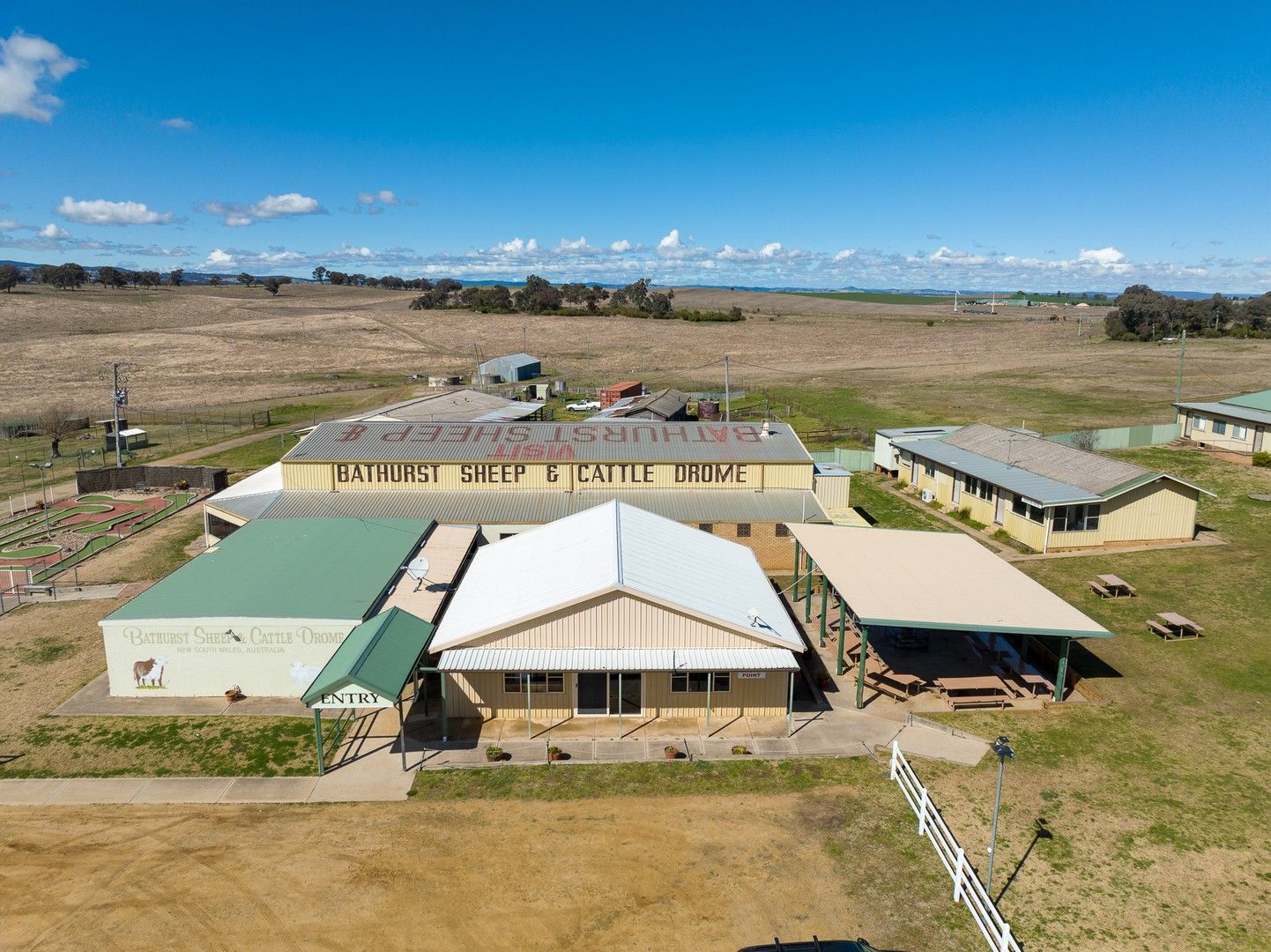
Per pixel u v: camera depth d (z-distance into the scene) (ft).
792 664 74.64
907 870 55.77
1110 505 123.44
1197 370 315.37
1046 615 78.79
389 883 54.29
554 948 48.60
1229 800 63.46
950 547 98.84
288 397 302.04
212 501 127.34
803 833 60.03
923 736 74.08
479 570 96.48
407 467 130.21
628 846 58.49
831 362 391.86
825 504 140.67
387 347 451.53
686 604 77.36
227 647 81.97
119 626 81.20
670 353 439.63
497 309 640.58
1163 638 93.81
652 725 76.84
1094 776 67.05
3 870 55.57
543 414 242.99
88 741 73.82
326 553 100.94
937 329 569.23
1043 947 48.49
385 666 70.90
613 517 99.25
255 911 51.49
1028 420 227.61
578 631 77.05
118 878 54.75
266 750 72.28
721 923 50.72
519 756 71.26
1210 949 48.21
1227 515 138.82
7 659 91.40
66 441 229.45
